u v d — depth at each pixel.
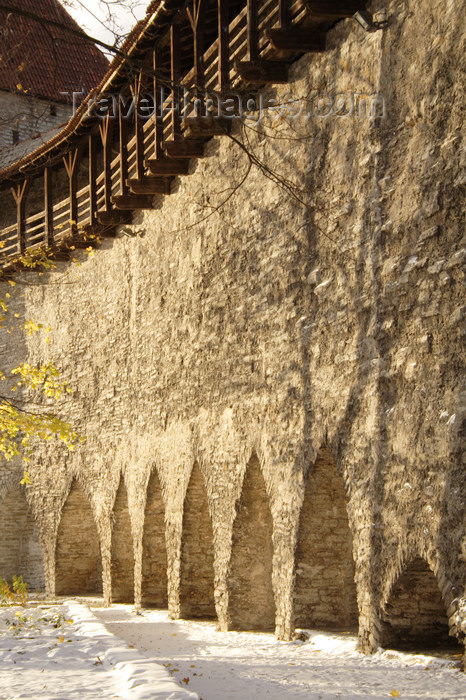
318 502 11.71
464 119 8.52
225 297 14.44
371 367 10.07
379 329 9.96
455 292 8.62
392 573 9.48
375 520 9.88
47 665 8.51
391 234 9.80
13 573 26.33
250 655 10.88
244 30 12.76
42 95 26.98
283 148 12.48
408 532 9.20
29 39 26.58
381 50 10.05
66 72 27.86
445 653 9.16
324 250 11.31
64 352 23.11
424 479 8.97
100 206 22.23
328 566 11.84
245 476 13.65
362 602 10.09
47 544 23.77
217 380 14.71
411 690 7.64
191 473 15.77
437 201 8.93
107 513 20.41
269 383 12.80
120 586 20.05
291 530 11.98
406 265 9.46
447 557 8.50
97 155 23.23
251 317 13.48
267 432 12.84
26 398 24.89
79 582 23.45
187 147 15.12
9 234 26.83
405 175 9.55
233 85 12.88
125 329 19.50
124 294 19.61
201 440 15.34
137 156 16.80
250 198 13.53
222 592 14.22
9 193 27.08
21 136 27.25
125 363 19.45
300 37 11.29
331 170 11.16
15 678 7.75
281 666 9.59
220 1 12.80
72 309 22.70
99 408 21.02
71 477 22.58
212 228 14.95
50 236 22.20
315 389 11.45
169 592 16.69
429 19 9.15
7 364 25.95
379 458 9.84
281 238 12.51
